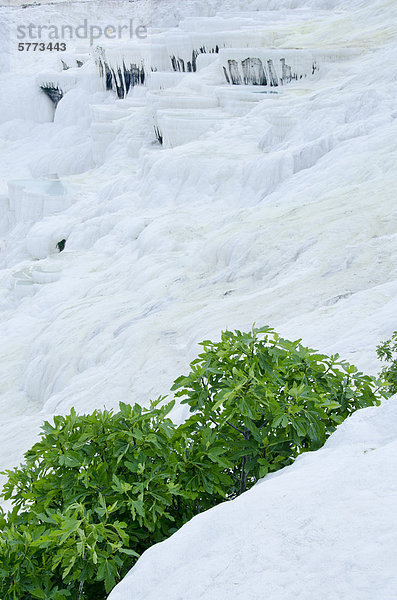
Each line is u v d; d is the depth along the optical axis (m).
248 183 22.77
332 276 11.63
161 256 17.28
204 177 24.33
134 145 36.06
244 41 38.50
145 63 45.62
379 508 2.39
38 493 3.89
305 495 2.63
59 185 33.06
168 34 43.97
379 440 3.13
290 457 3.93
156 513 3.74
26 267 23.50
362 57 31.25
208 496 3.99
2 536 3.60
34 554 3.59
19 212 34.28
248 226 15.15
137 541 3.61
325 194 16.33
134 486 3.66
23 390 14.62
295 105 25.20
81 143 49.28
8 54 65.12
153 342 11.81
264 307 11.32
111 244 22.62
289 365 4.15
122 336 12.71
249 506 2.73
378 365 7.27
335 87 25.92
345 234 12.83
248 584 2.31
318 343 8.87
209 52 40.72
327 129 22.59
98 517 3.69
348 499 2.51
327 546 2.31
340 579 2.16
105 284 17.67
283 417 3.77
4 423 12.62
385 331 8.12
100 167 36.31
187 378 4.12
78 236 25.38
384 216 13.15
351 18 37.62
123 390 10.76
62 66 61.81
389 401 3.42
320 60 31.56
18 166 50.03
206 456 3.93
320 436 3.86
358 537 2.29
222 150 26.11
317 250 12.66
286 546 2.40
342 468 2.78
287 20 45.84
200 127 29.66
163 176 25.50
